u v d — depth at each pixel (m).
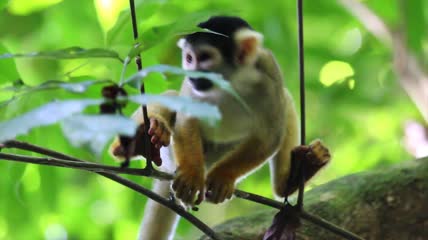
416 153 17.70
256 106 9.75
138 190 7.48
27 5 16.89
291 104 10.64
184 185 8.36
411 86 16.80
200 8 16.98
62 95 8.31
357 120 18.98
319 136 18.89
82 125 4.05
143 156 8.16
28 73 16.50
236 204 18.45
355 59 19.42
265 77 9.90
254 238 9.62
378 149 18.53
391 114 19.02
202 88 9.81
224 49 9.99
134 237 15.74
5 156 6.66
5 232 13.21
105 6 16.36
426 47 18.03
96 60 9.23
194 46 10.09
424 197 9.98
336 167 18.50
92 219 16.72
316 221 8.34
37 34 17.39
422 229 9.95
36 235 13.47
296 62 17.56
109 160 9.32
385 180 10.16
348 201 9.97
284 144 10.33
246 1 17.45
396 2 17.30
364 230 9.79
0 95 8.68
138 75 4.85
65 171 15.63
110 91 5.52
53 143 10.27
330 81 19.36
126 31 8.09
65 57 5.39
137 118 8.55
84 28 17.25
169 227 10.50
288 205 8.46
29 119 4.14
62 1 17.03
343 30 19.58
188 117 8.72
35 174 12.41
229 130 9.89
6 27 16.84
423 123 18.44
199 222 7.66
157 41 5.80
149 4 11.19
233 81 9.88
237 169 9.13
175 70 4.90
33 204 13.01
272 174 10.35
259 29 17.45
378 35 17.55
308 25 19.05
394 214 9.91
